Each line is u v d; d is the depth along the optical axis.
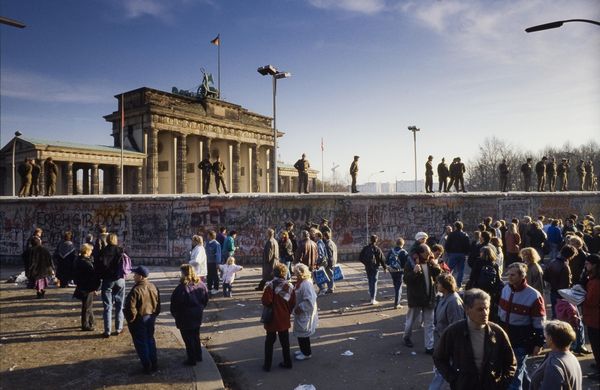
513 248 14.75
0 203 22.05
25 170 24.11
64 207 21.66
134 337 7.44
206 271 13.66
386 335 9.79
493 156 81.00
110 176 56.06
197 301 7.82
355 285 15.79
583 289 7.31
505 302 6.08
